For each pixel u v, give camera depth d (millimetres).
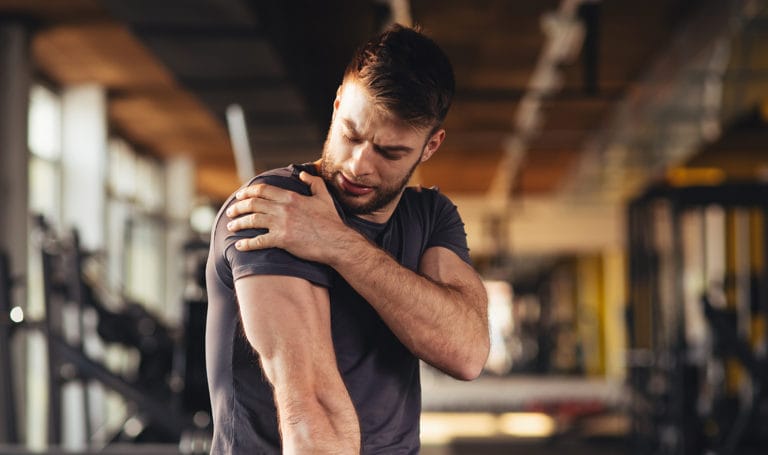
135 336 6605
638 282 8727
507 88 11109
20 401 7863
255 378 1455
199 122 12812
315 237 1412
